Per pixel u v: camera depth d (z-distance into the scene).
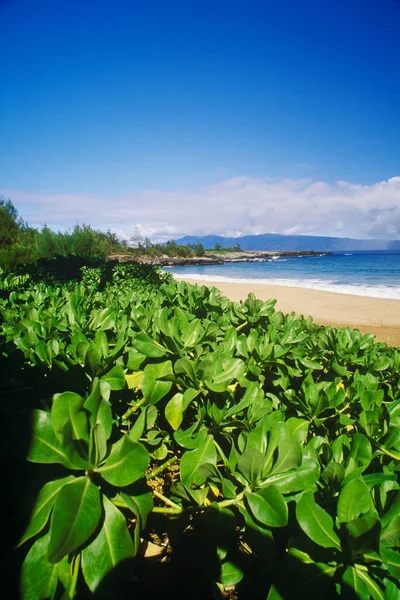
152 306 3.15
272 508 1.03
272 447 1.25
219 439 1.64
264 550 1.03
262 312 3.19
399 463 1.45
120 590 0.94
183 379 1.68
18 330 2.51
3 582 0.97
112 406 1.75
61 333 2.43
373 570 0.96
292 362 2.35
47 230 28.17
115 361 1.85
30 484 1.12
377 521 0.87
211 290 3.85
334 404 1.72
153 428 1.78
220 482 1.33
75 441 1.02
